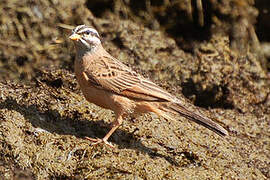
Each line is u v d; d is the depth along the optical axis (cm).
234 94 1569
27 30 1575
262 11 1964
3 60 1479
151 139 1234
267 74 1833
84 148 1142
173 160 1188
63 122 1208
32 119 1175
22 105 1209
